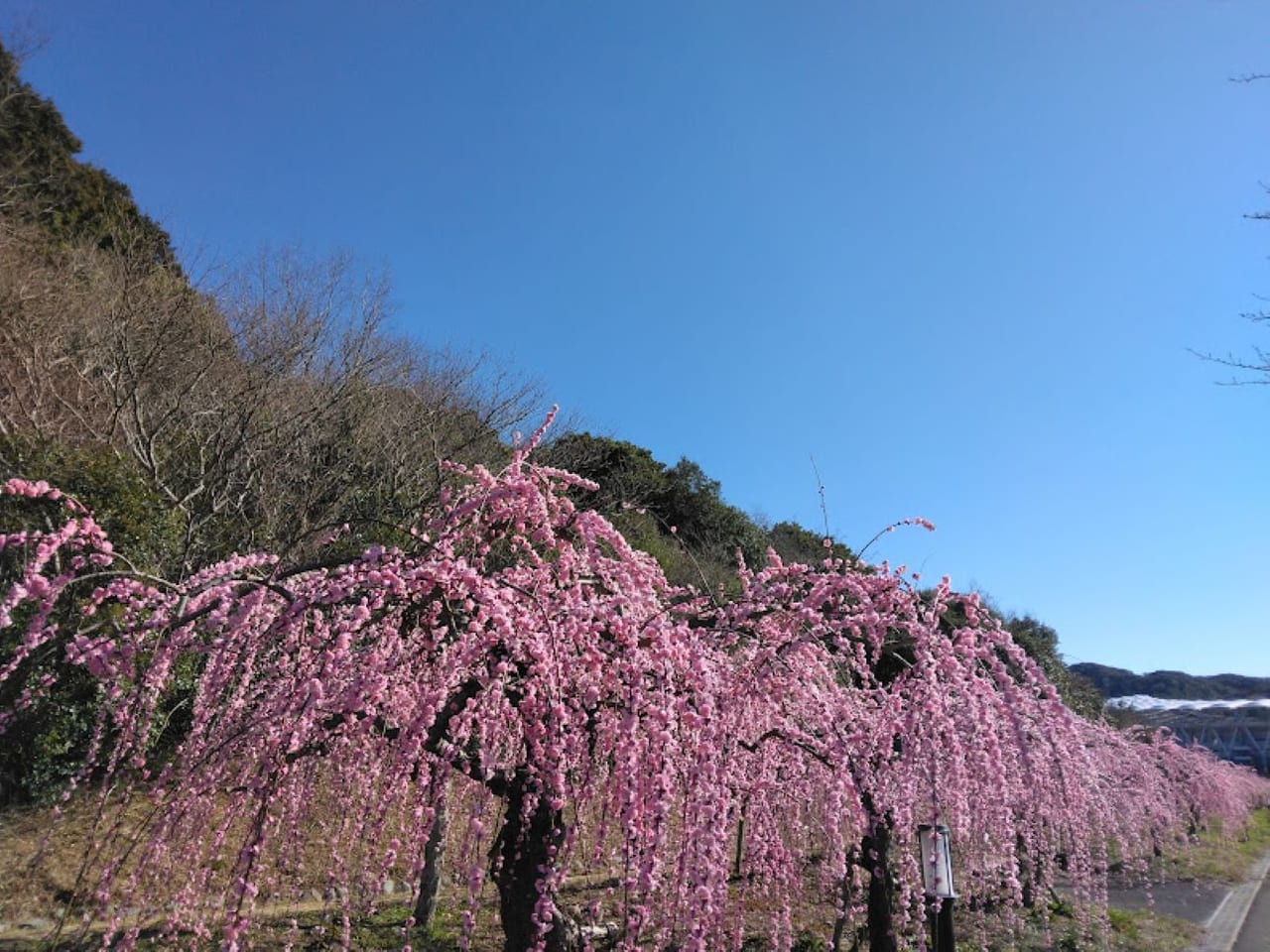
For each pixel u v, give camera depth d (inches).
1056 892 303.1
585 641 115.6
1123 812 376.5
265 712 113.0
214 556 306.7
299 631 121.6
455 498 153.2
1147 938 298.2
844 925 202.4
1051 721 144.6
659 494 689.0
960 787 145.7
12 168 490.6
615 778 116.8
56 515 213.8
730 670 134.0
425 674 128.0
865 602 144.6
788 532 843.4
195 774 109.8
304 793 127.8
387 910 218.2
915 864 172.1
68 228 517.0
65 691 181.8
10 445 238.2
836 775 140.1
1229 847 652.1
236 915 93.8
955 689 138.9
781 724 145.6
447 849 203.5
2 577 182.7
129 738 118.5
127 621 126.6
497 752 119.0
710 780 101.0
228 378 390.3
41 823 203.3
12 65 519.8
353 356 434.3
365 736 124.5
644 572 144.3
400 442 417.4
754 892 162.7
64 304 394.6
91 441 319.0
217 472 351.9
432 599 123.6
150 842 112.3
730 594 204.4
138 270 437.7
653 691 110.1
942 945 170.9
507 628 104.8
